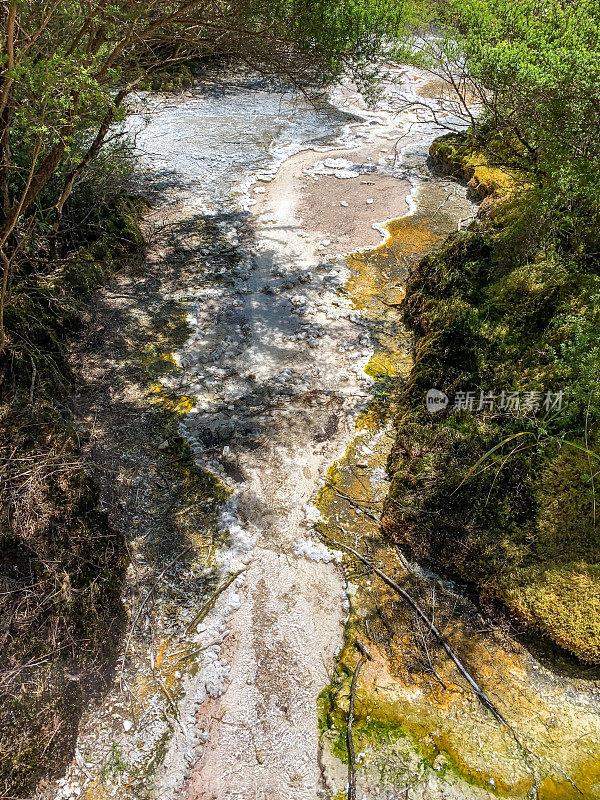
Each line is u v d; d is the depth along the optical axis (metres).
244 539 3.73
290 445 4.31
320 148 8.76
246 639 3.28
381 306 5.66
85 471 3.62
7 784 2.63
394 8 6.30
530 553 3.53
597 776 2.77
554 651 3.22
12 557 3.13
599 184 4.62
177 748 2.87
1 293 3.69
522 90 5.56
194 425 4.38
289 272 6.06
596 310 4.23
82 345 4.96
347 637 3.29
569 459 3.77
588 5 5.71
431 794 2.71
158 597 3.43
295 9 5.55
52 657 2.97
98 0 3.94
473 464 3.88
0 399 3.75
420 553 3.66
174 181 7.54
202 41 5.64
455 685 3.09
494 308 4.83
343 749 2.86
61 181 5.41
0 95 3.38
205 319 5.37
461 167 7.84
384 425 4.49
